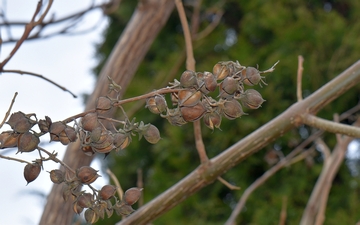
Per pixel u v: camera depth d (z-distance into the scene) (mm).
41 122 869
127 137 880
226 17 3205
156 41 3248
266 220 2512
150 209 1108
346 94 2566
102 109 877
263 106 2596
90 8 1598
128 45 1467
